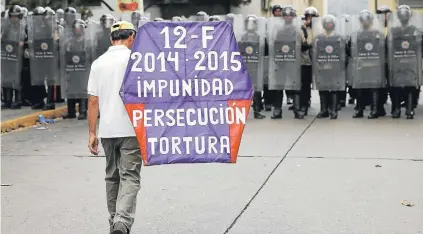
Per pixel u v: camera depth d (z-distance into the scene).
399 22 12.30
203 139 4.75
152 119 4.71
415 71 12.28
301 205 6.20
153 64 4.70
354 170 7.81
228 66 4.75
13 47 13.88
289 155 8.89
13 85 13.96
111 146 4.86
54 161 8.74
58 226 5.63
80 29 13.02
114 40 4.96
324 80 12.72
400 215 5.80
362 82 12.54
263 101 15.19
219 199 6.48
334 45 12.59
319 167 8.02
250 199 6.46
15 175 7.84
